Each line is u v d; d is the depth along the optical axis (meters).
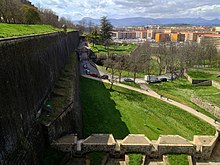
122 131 35.59
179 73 84.25
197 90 62.62
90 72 75.44
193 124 40.41
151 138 34.19
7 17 51.44
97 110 42.97
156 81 70.88
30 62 22.56
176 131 37.34
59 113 24.23
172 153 23.16
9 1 52.06
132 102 49.62
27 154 17.52
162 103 50.22
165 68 89.50
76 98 35.44
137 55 87.06
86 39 140.12
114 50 115.00
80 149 22.39
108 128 36.03
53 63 36.16
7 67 16.56
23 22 60.62
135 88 60.56
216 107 45.78
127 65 82.06
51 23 97.31
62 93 31.34
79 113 35.19
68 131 25.80
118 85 60.97
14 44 18.62
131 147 22.75
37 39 26.81
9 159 14.95
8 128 15.41
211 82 68.75
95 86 58.69
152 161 22.81
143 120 40.69
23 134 17.84
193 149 23.33
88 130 34.59
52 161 20.67
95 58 95.25
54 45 39.41
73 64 54.88
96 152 22.44
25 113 19.08
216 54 103.50
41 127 21.64
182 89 63.69
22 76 19.56
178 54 91.44
